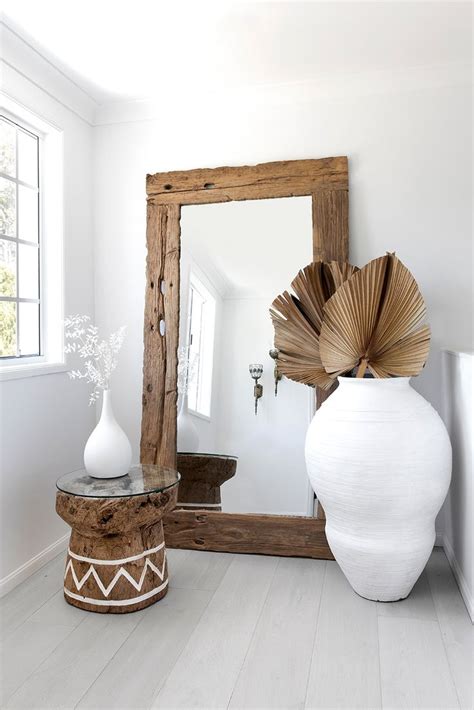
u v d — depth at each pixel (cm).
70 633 217
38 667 194
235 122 314
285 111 307
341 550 242
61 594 250
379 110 296
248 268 308
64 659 199
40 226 296
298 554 292
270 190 304
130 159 329
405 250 295
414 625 223
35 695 180
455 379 263
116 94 312
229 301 311
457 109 288
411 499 225
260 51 268
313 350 277
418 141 292
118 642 211
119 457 255
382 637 214
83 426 323
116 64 278
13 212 274
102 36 251
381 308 242
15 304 277
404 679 189
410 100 292
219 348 312
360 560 236
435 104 290
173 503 246
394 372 245
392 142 295
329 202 296
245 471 305
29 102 268
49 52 265
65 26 243
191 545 304
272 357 304
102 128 333
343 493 231
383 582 236
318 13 236
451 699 179
